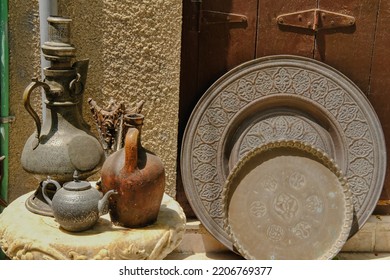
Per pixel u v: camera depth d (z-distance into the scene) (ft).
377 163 9.07
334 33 9.03
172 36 8.37
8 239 6.57
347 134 9.04
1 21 8.01
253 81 8.88
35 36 8.16
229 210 8.61
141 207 6.54
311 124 9.09
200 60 8.97
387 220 9.48
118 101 8.45
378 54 9.16
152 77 8.46
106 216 6.96
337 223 8.69
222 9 8.82
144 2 8.20
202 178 8.95
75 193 6.39
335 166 8.63
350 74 9.19
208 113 8.87
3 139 8.31
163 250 6.65
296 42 9.02
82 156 6.95
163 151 8.74
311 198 8.70
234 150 9.02
